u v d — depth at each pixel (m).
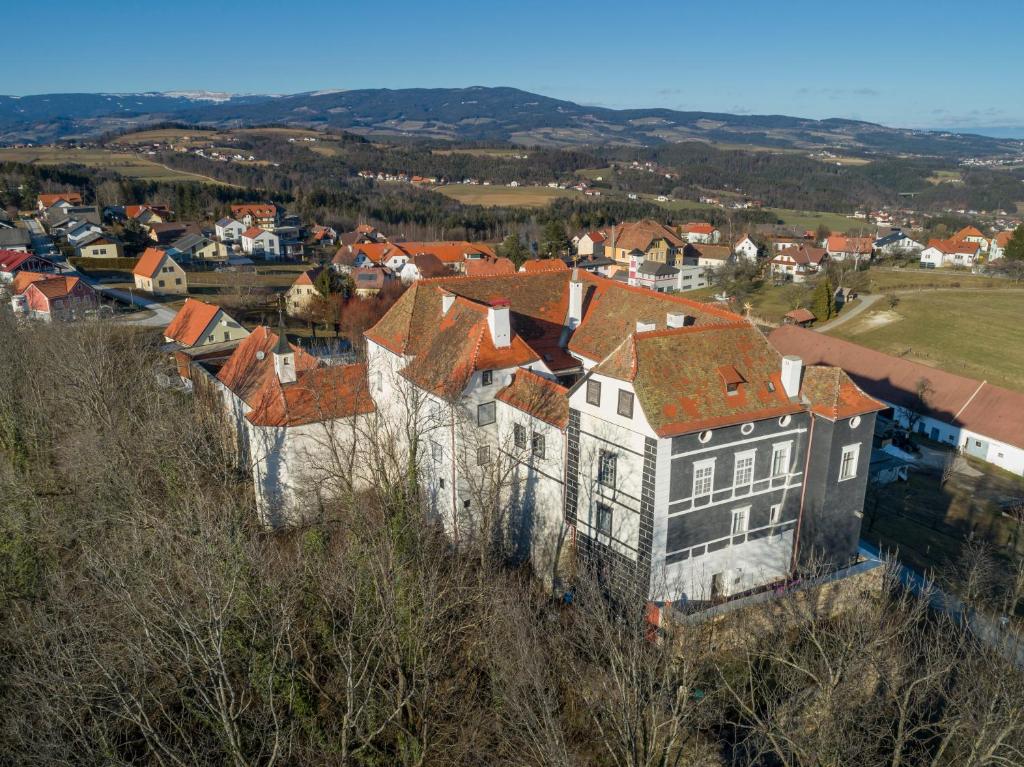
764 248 184.25
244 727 28.75
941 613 40.81
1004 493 69.44
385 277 136.88
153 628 30.31
